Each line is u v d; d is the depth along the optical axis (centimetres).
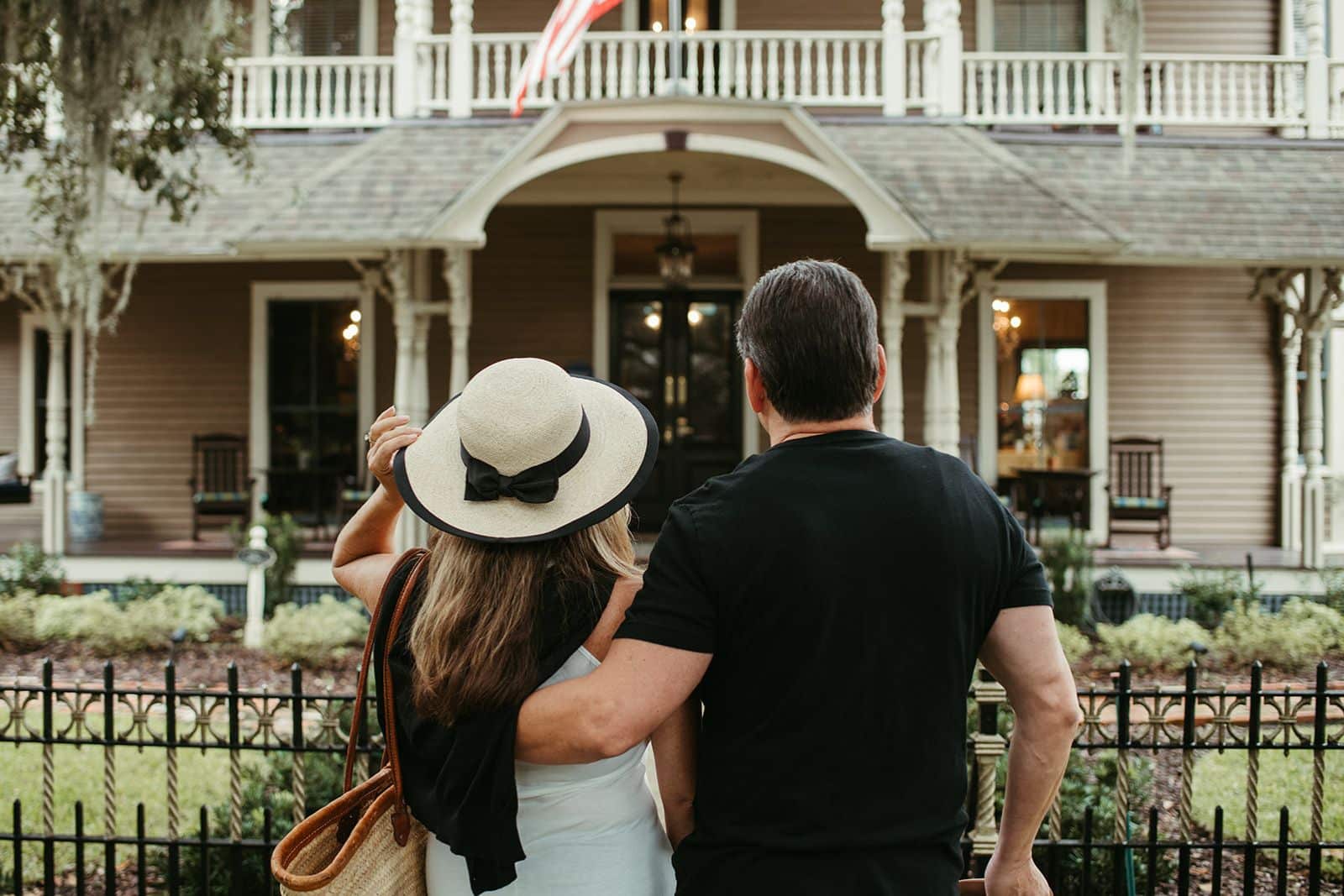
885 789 160
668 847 193
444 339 1178
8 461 1185
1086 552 903
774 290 179
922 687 162
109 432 1192
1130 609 940
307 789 399
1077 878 377
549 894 175
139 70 681
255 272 1191
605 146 904
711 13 1187
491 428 172
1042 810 174
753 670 163
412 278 966
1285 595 982
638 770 189
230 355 1194
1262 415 1177
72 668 782
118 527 1188
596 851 178
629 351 1200
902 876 157
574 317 1174
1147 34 1187
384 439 199
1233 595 926
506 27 1198
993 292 1175
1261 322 1179
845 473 168
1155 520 1073
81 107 693
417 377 950
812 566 161
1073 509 1022
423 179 933
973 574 167
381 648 182
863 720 159
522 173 898
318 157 1030
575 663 173
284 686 729
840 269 181
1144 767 444
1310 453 1006
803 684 160
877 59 1171
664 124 902
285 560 952
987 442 1168
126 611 865
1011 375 1178
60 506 1003
